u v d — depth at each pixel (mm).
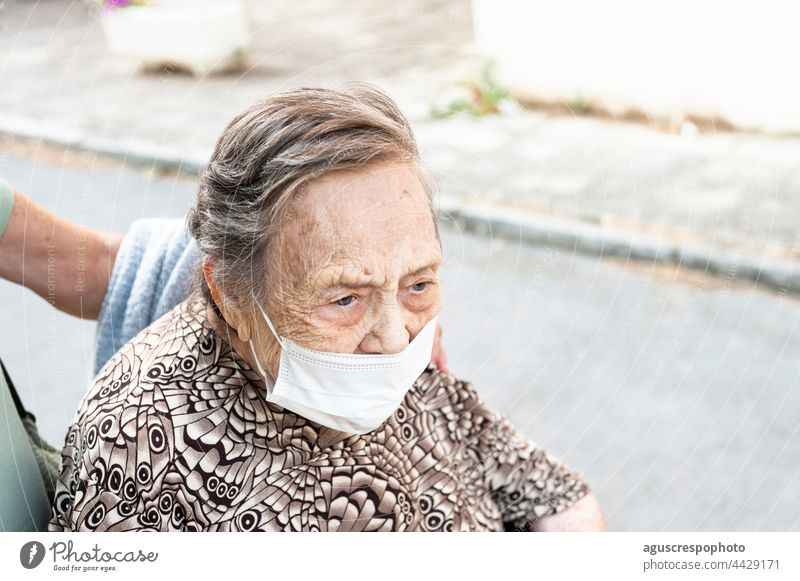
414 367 971
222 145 913
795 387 2953
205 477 988
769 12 3738
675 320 3293
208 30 4691
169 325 1064
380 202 882
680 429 2803
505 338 3104
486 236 3773
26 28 5949
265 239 891
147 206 3855
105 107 4641
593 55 3912
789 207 3586
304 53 4922
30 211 1251
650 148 3918
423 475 1159
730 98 3979
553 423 2869
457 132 3967
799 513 2467
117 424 972
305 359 934
